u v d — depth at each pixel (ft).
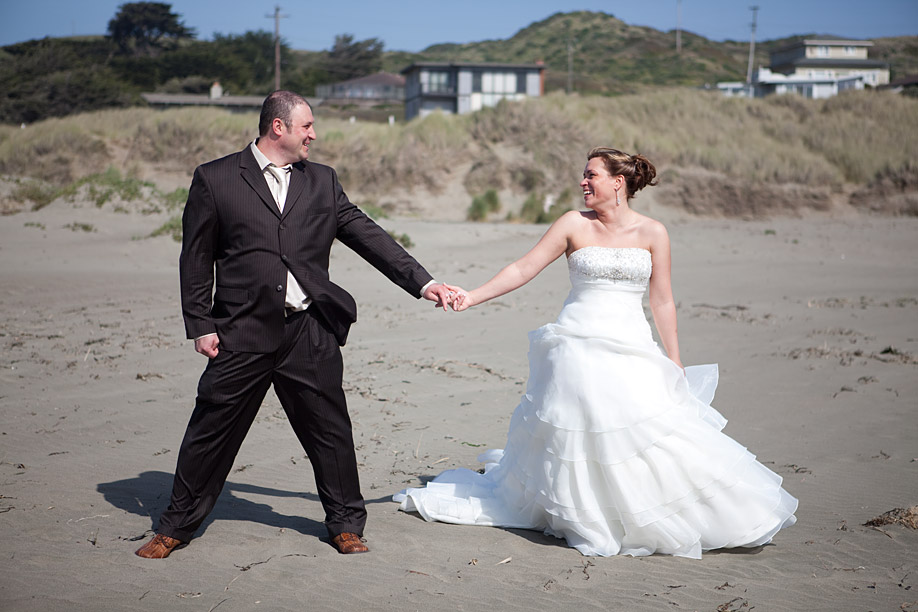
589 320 14.17
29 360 27.14
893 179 107.34
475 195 105.70
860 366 28.48
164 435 19.76
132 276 48.52
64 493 15.52
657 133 119.14
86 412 21.50
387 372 26.58
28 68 255.70
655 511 13.41
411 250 62.49
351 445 13.47
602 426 13.42
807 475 17.67
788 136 120.37
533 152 109.09
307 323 13.10
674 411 13.61
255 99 258.16
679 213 104.22
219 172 12.78
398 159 108.78
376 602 11.19
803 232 80.84
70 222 67.10
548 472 13.88
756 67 452.35
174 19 355.77
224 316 12.94
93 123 120.78
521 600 11.35
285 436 20.18
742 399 24.41
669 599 11.47
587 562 13.11
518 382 25.79
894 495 16.30
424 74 226.38
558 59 480.64
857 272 55.21
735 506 13.60
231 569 12.28
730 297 44.57
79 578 11.75
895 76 391.45
